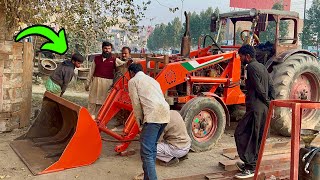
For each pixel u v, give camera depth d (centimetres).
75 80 1422
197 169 505
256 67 452
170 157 511
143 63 629
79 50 1777
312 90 749
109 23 905
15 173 472
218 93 671
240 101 666
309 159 340
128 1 884
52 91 676
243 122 465
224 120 606
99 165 509
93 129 509
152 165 425
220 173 475
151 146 427
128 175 476
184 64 591
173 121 506
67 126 615
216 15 807
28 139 611
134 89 434
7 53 666
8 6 681
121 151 552
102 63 700
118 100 589
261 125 455
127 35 973
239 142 464
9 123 684
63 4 802
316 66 718
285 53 705
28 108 724
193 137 578
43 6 755
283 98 682
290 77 685
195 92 639
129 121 549
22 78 703
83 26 914
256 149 455
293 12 722
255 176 385
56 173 474
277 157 519
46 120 632
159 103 432
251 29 708
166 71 571
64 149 527
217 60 627
